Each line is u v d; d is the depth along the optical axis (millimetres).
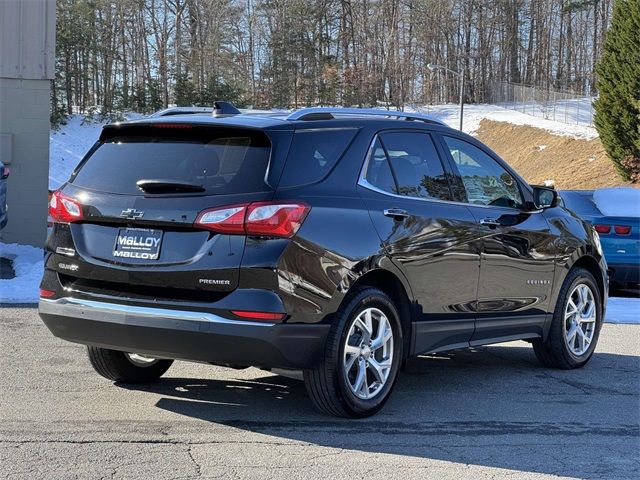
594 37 86875
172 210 4961
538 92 73875
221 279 4828
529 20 92375
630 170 37281
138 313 4965
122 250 5090
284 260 4848
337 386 5176
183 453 4609
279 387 6215
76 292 5238
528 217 6902
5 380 6086
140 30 75250
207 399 5797
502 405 6008
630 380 6988
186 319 4848
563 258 7133
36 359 6781
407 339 5762
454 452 4863
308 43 78812
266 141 5066
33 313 8844
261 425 5203
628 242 12570
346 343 5195
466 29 90812
